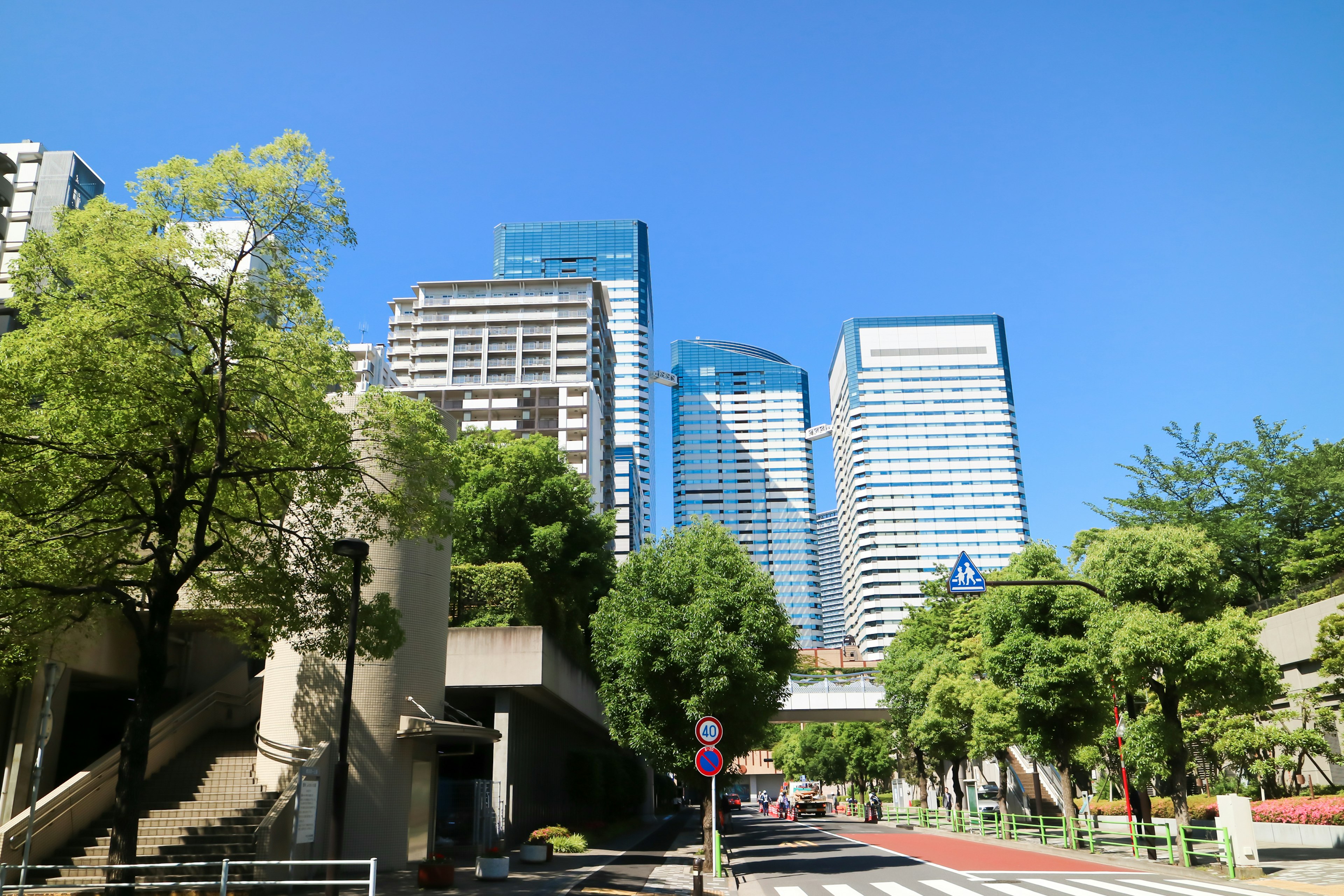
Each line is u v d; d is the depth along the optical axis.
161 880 16.52
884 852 26.92
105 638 23.31
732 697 23.88
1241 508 47.72
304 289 16.78
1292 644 36.22
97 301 15.00
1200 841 20.97
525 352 121.44
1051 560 27.52
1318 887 16.08
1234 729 30.47
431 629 23.78
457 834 28.58
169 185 16.03
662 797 72.44
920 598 189.62
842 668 146.00
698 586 25.27
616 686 25.91
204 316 15.89
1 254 41.81
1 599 14.53
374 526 18.23
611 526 47.75
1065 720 25.86
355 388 18.27
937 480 197.38
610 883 19.56
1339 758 29.11
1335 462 44.97
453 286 128.88
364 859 20.86
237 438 16.84
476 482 43.38
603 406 121.31
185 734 23.38
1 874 13.78
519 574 36.38
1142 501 50.09
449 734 22.61
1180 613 21.88
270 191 16.25
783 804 59.53
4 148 84.00
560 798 39.75
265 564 16.97
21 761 20.50
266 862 14.17
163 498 16.88
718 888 18.77
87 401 14.55
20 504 14.95
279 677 22.27
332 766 20.80
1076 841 25.61
